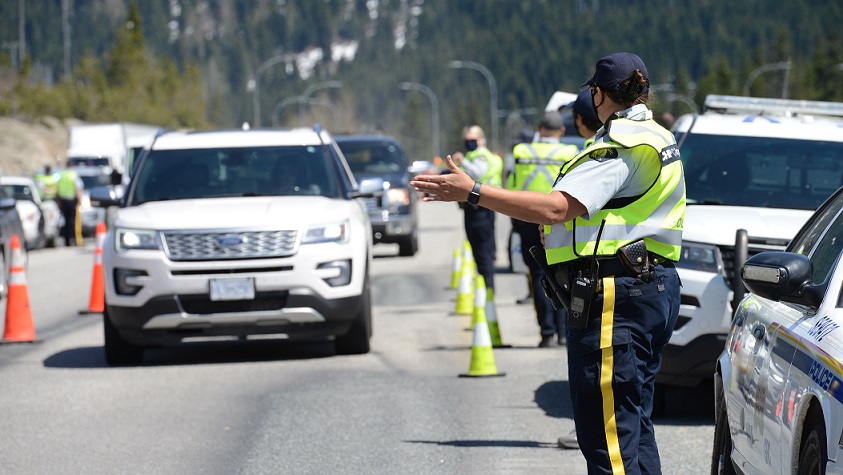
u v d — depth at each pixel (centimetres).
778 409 1474
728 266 2530
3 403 2931
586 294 1503
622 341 1505
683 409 2772
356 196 3694
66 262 7912
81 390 3084
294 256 3369
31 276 6794
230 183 3697
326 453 2355
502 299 5059
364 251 3512
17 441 2514
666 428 2558
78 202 10406
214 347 3838
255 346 3831
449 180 1455
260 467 2255
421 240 9338
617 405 1523
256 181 3703
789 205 2848
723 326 2502
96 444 2470
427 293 5366
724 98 3306
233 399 2925
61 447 2448
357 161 7544
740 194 2884
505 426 2572
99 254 4903
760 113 3334
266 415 2727
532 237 3619
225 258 3359
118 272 3391
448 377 3183
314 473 2203
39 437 2547
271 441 2467
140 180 3719
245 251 3359
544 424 2583
